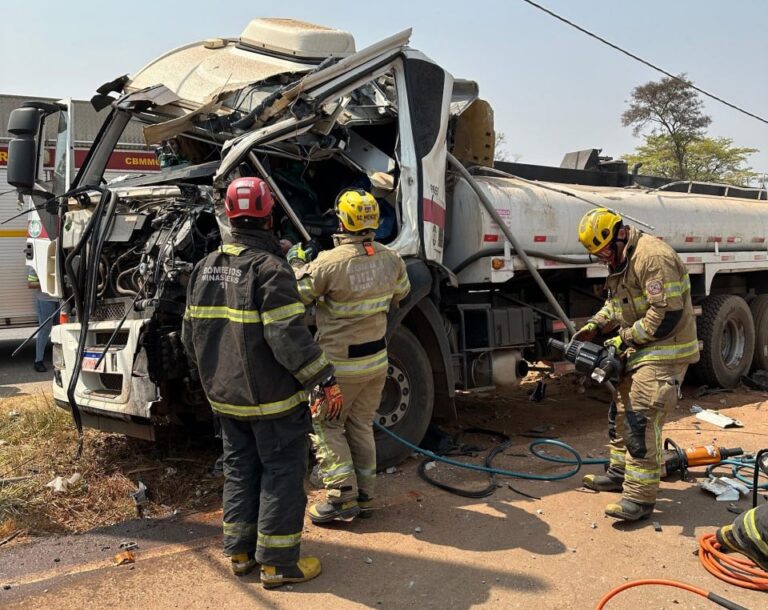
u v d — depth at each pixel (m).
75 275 5.12
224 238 4.38
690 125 39.72
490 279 5.81
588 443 6.01
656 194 7.80
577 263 6.61
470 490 4.81
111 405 4.69
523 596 3.39
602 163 8.97
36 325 11.13
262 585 3.51
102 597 3.40
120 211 5.02
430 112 5.51
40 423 6.16
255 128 4.85
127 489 4.81
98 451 5.55
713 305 8.38
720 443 5.97
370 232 4.16
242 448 3.56
